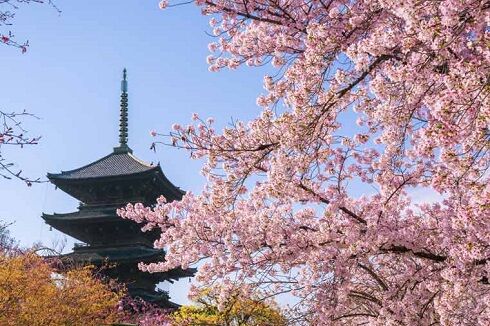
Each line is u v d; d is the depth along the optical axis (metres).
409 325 8.52
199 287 9.09
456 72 5.65
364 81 7.83
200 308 18.66
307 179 8.48
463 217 6.37
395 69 6.57
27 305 21.34
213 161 8.73
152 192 37.03
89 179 35.59
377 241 8.24
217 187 8.64
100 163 38.97
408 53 6.70
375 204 8.86
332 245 8.43
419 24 5.73
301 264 9.17
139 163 38.59
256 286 8.88
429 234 8.55
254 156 8.70
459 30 5.76
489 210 6.19
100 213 35.66
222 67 9.02
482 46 5.84
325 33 7.07
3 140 6.42
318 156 8.29
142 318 26.33
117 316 25.73
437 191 7.11
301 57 7.95
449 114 5.76
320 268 8.58
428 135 6.00
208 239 8.81
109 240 36.09
